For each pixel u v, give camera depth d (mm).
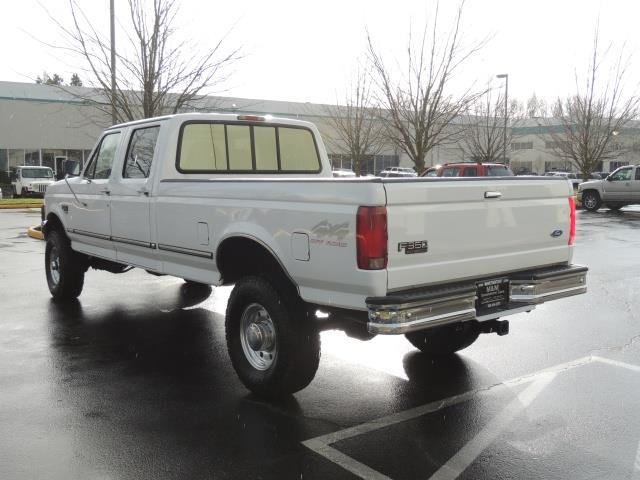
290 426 4094
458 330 4973
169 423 4129
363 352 5773
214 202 4879
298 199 4145
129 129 6262
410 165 52375
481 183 4262
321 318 4453
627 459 3637
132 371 5203
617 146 43375
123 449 3736
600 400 4570
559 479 3400
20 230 16469
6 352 5719
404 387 4852
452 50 17781
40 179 32000
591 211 25672
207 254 4992
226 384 4910
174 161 5664
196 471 3475
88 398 4574
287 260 4254
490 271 4422
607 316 7250
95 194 6695
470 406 4457
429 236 3975
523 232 4637
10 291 8516
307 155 6832
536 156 58812
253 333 4598
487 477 3426
